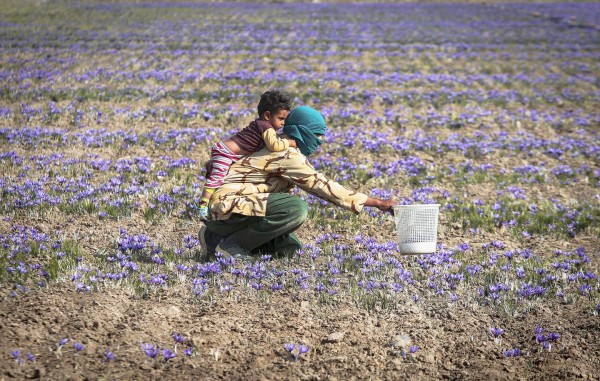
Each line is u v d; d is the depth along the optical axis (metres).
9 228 8.95
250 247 8.27
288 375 5.79
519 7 66.88
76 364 5.66
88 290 7.09
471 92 22.42
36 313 6.49
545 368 6.00
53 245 8.28
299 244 8.56
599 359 6.15
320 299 7.28
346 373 5.85
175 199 10.51
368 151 14.71
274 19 49.50
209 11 55.59
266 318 6.86
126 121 16.50
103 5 57.66
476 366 6.04
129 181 11.57
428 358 6.15
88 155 13.09
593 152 15.59
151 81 22.14
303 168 7.72
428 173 13.20
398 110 19.41
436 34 41.19
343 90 21.55
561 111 20.69
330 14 55.34
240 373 5.79
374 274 7.96
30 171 11.79
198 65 25.92
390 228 9.92
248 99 19.45
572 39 39.91
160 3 62.75
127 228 9.41
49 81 21.31
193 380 5.62
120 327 6.44
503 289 7.52
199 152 13.99
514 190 12.41
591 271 8.37
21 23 40.25
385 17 53.41
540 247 9.45
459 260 8.64
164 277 7.54
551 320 6.95
